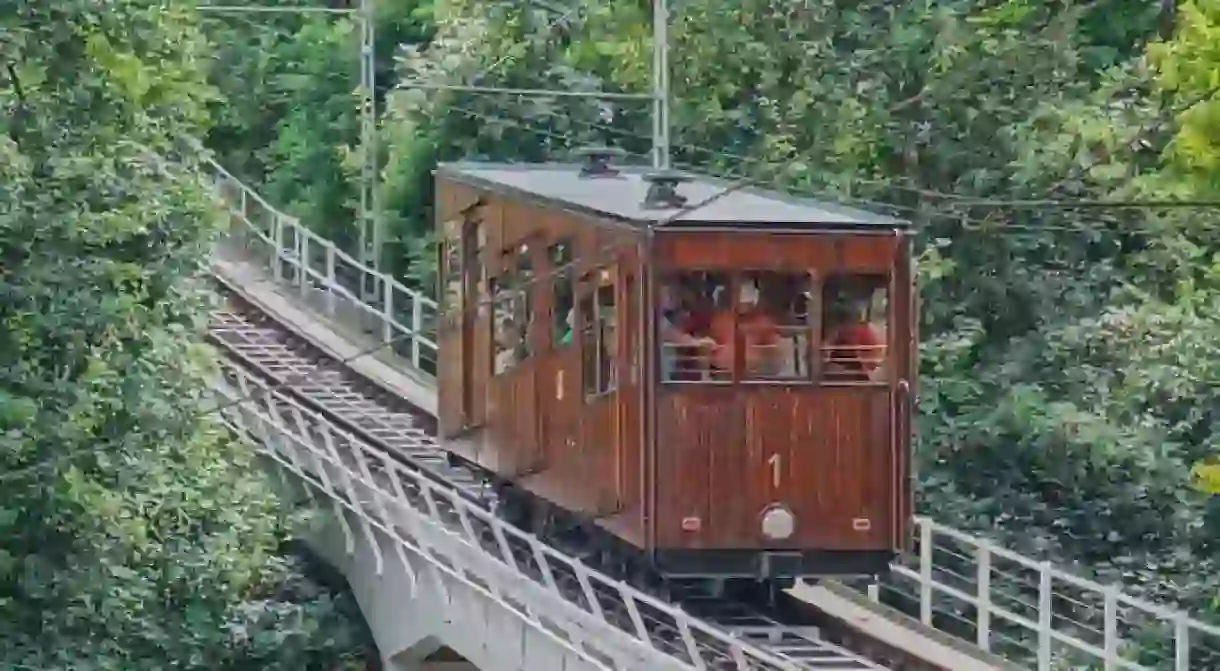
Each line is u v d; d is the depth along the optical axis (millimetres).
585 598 29281
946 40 40781
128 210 30000
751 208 29453
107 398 29344
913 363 28656
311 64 60938
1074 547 36562
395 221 53312
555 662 27750
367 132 50719
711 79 44188
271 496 33812
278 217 52781
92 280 29422
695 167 44250
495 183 33094
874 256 28547
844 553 28484
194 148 33562
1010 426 36969
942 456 37469
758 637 28516
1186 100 33438
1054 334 38000
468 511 32906
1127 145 38156
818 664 27219
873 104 41125
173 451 30656
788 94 42844
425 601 32469
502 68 50062
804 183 40750
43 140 29703
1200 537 35719
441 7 52938
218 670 34156
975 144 40344
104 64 30734
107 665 29406
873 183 39062
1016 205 28062
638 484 28203
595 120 48906
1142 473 35875
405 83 43438
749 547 28281
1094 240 39188
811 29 42906
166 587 31141
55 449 28641
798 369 28422
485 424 33812
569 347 30203
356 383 45438
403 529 33469
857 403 28484
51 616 29344
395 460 36562
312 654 36969
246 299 50625
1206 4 31234
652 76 44219
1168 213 38250
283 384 44219
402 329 46344
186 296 31062
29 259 29203
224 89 61688
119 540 29547
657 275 28031
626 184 32375
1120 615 34844
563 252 30406
